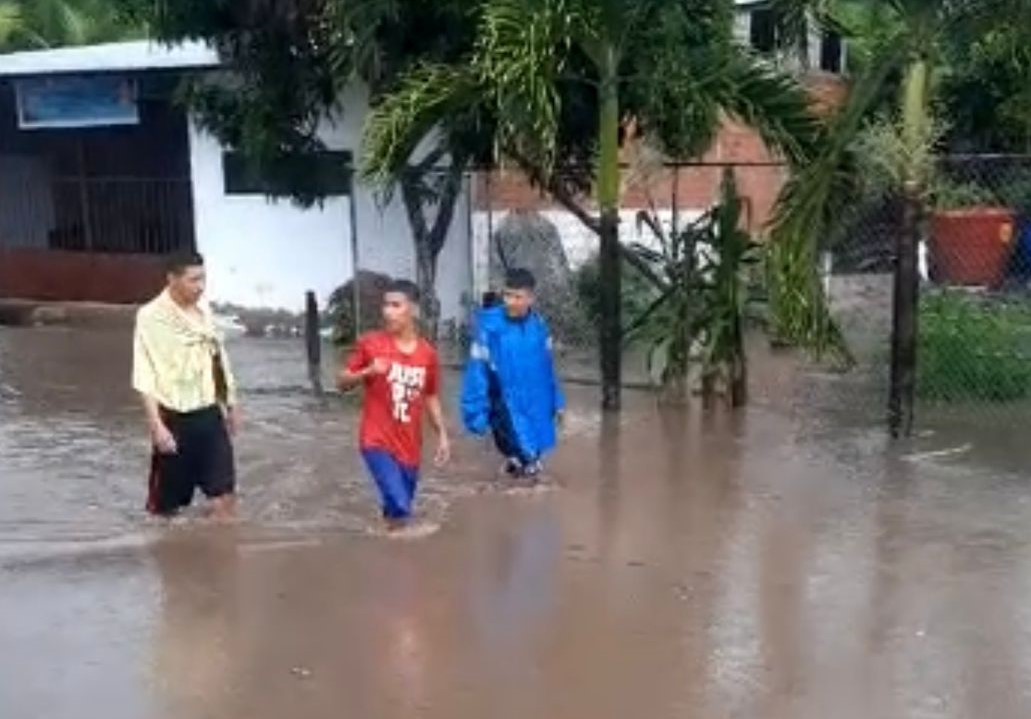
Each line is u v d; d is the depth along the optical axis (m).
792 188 10.97
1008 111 16.11
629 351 15.00
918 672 6.18
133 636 6.75
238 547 8.24
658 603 7.12
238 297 18.84
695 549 8.06
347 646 6.56
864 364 14.04
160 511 8.95
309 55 15.26
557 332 15.97
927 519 8.62
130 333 18.66
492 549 8.12
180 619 6.98
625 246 13.65
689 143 12.95
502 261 16.62
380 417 8.56
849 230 13.52
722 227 12.32
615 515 8.84
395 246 17.67
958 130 16.77
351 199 16.42
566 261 16.59
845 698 5.91
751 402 12.54
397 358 8.52
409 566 7.80
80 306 20.16
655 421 11.83
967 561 7.76
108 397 13.70
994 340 12.25
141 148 20.16
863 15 13.38
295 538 8.42
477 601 7.18
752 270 12.41
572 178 14.07
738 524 8.59
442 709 5.84
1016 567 7.65
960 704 5.85
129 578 7.66
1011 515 8.69
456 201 16.22
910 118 10.80
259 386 14.17
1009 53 12.85
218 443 8.91
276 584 7.51
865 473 9.84
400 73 13.53
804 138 12.01
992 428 11.19
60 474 10.33
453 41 13.72
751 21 14.50
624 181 15.09
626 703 5.88
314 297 14.20
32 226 21.06
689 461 10.33
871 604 7.07
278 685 6.11
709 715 5.75
